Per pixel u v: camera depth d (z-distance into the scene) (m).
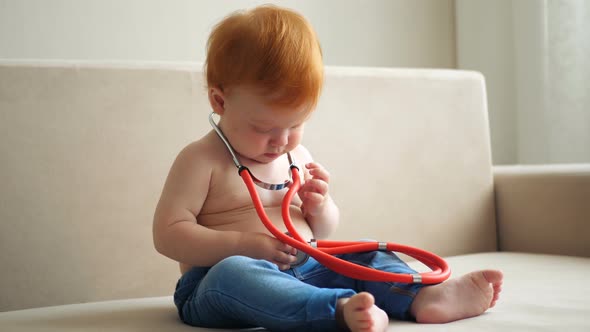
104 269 1.66
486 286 1.14
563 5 2.59
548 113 2.63
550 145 2.63
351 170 1.97
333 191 1.94
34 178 1.61
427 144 2.10
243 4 2.64
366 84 2.02
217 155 1.30
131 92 1.71
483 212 2.17
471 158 2.17
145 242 1.70
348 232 1.95
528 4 2.67
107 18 2.41
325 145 1.94
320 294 1.00
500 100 2.90
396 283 1.14
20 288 1.59
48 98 1.64
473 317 1.14
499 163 2.91
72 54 2.35
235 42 1.18
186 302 1.19
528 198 2.09
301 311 1.00
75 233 1.64
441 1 3.06
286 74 1.14
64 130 1.65
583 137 2.59
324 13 2.80
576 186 1.96
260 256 1.19
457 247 2.12
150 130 1.72
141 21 2.46
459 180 2.14
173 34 2.51
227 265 1.08
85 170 1.66
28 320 1.23
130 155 1.70
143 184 1.71
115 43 2.42
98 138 1.67
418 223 2.06
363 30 2.88
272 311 1.02
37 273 1.60
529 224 2.09
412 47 2.99
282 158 1.38
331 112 1.96
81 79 1.67
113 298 1.67
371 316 0.95
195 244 1.21
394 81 2.07
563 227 1.99
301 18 1.24
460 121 2.17
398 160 2.04
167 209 1.25
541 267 1.68
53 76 1.65
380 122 2.03
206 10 2.57
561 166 2.15
